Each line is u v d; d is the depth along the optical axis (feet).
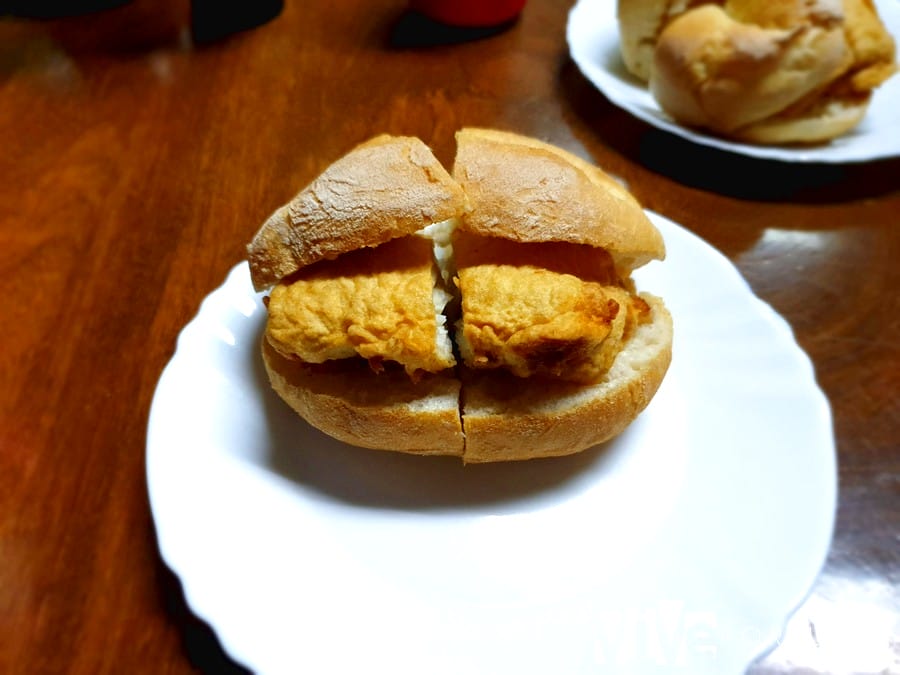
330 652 0.50
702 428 0.64
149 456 0.59
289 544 0.56
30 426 0.68
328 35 1.26
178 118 1.08
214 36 1.26
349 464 0.62
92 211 0.92
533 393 0.59
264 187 0.96
